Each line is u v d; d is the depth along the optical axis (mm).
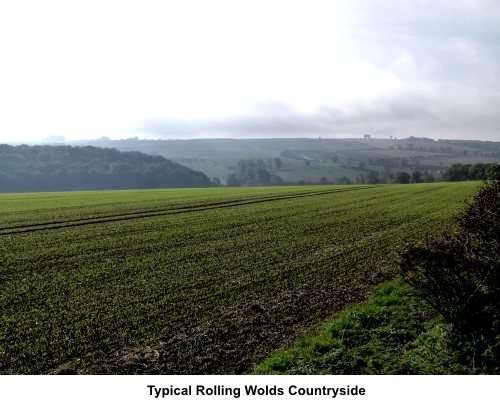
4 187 128875
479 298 9297
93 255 23141
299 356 10648
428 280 9844
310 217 36781
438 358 9648
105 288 17266
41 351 11766
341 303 15070
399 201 49844
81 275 19234
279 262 21047
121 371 10680
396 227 31109
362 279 17922
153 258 22281
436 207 43000
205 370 10703
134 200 54438
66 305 15320
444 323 10984
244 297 15945
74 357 11453
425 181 145500
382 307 13336
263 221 34719
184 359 11242
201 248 24594
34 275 19312
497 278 9195
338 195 59188
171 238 27703
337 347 10906
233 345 12016
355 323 12203
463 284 9391
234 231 30078
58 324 13594
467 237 9836
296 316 13992
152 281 18125
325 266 20125
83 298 16062
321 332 12031
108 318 14016
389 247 24062
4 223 34656
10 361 11242
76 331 13008
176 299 15812
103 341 12312
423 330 11391
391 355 10297
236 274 18984
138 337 12594
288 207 44406
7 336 12750
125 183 148500
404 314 12609
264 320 13711
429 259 9703
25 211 42656
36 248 25078
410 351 10258
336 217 36656
